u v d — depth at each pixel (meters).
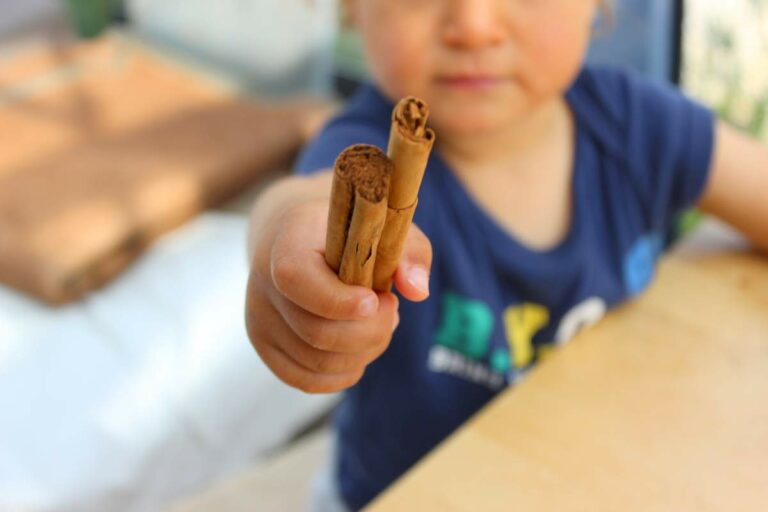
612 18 0.63
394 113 0.22
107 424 0.67
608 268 0.50
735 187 0.50
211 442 0.71
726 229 0.49
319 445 0.63
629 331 0.40
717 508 0.32
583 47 0.46
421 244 0.27
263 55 1.16
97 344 0.72
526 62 0.43
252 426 0.74
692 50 0.66
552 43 0.43
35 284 0.75
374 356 0.28
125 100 1.05
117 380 0.69
